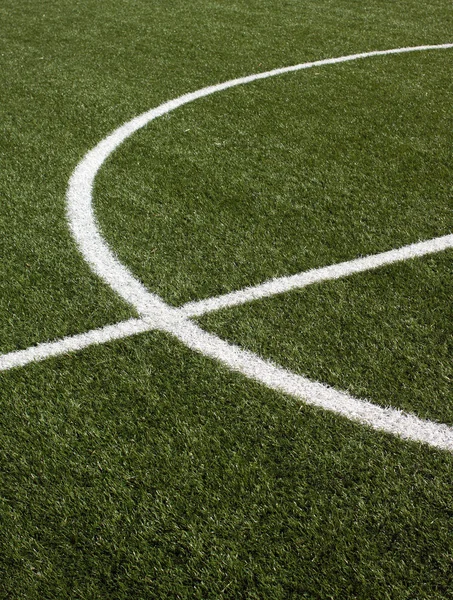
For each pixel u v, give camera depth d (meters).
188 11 7.02
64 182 3.42
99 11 7.01
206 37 6.11
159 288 2.54
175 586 1.54
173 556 1.60
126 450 1.86
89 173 3.52
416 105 4.44
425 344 2.22
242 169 3.53
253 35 6.20
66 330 2.32
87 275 2.62
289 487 1.75
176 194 3.27
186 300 2.47
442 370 2.10
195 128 4.09
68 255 2.76
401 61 5.44
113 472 1.80
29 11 7.07
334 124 4.12
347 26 6.53
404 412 1.96
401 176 3.43
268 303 2.44
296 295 2.48
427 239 2.85
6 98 4.63
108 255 2.76
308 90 4.75
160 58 5.53
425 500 1.70
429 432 1.89
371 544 1.60
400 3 7.43
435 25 6.57
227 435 1.90
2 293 2.52
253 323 2.34
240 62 5.44
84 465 1.83
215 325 2.34
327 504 1.70
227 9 7.12
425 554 1.58
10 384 2.09
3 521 1.69
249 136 3.96
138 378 2.10
